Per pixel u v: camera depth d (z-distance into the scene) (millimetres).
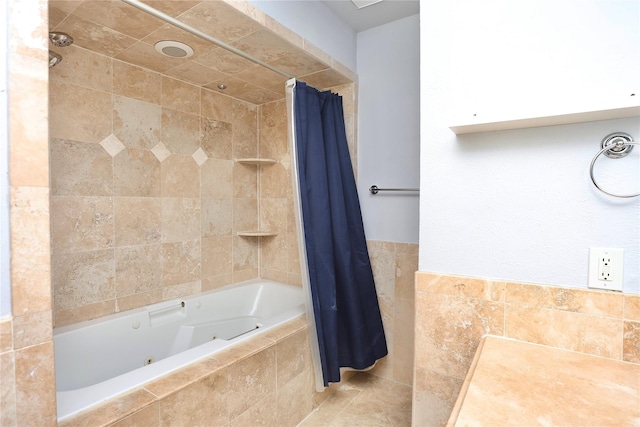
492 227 1066
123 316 1843
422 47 1169
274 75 2117
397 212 2234
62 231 1656
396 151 2229
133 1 1269
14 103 783
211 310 2297
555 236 976
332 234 2035
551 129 973
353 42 2316
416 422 1197
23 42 796
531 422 637
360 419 1836
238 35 1653
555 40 954
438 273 1157
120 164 1877
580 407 685
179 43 1688
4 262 771
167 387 1179
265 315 2543
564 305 953
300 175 1837
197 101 2277
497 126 991
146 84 1986
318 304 1846
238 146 2578
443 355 1141
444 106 1134
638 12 851
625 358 882
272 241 2707
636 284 878
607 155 902
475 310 1080
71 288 1695
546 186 985
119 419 1016
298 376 1768
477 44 1071
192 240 2271
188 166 2234
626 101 764
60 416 993
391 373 2273
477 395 733
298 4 1801
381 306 2301
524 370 842
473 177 1092
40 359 819
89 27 1522
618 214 895
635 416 652
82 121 1717
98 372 1708
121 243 1893
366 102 2342
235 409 1396
